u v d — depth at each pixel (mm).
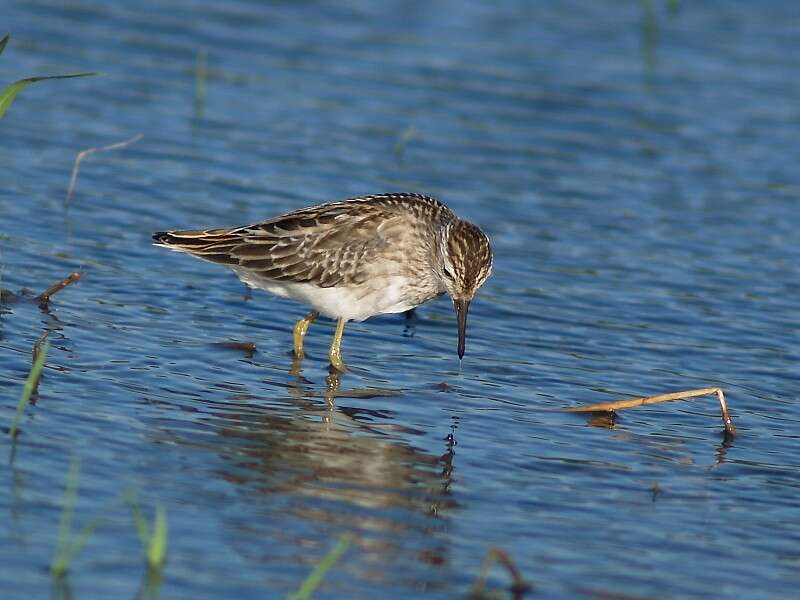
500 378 15148
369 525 11273
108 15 26031
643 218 20391
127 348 14789
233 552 10477
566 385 15039
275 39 25922
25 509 10711
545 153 22500
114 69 23812
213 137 21766
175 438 12633
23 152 20266
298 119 22828
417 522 11430
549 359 15789
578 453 13234
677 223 20297
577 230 19828
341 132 22484
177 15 26453
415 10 27953
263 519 11148
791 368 15875
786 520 12078
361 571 10430
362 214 15555
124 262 17375
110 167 20234
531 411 14234
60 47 24328
